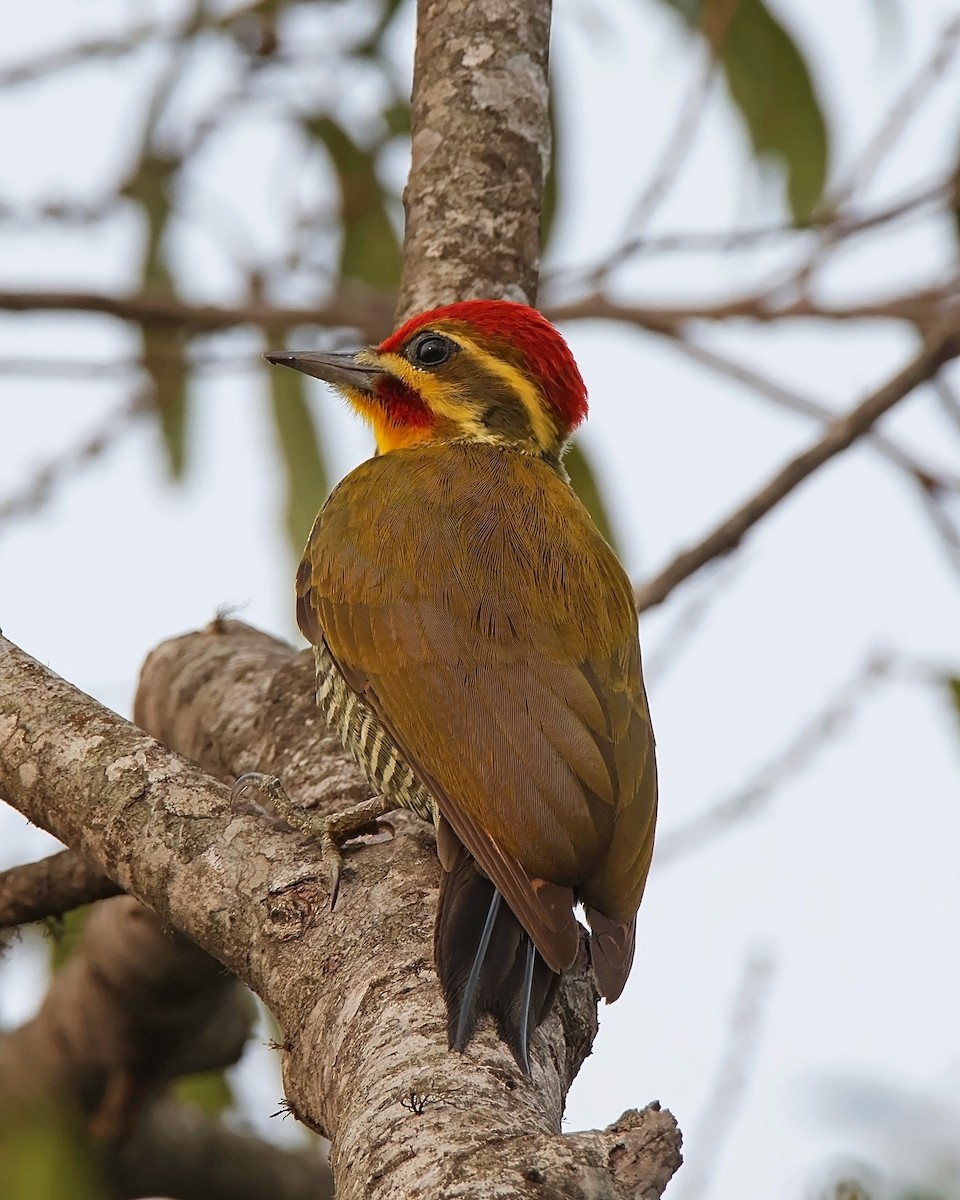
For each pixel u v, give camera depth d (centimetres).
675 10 1463
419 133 1219
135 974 1173
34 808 845
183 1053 1248
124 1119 1284
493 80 1205
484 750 882
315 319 1551
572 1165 601
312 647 1058
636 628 1001
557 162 1508
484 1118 643
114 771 829
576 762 877
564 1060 797
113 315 1509
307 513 1498
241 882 800
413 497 1018
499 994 748
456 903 794
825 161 1488
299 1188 1401
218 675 1158
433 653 927
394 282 1619
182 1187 1359
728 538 1252
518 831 840
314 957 773
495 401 1146
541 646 926
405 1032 711
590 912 825
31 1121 1074
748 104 1491
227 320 1533
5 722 854
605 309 1537
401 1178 615
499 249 1190
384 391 1179
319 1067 735
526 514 1000
